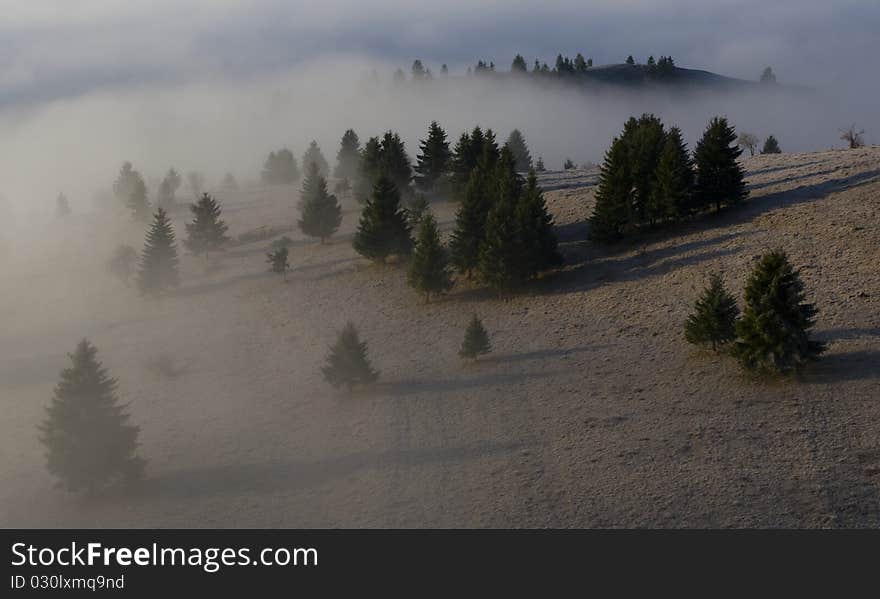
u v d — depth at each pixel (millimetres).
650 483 24266
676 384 32812
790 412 28500
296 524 24000
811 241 46125
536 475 25703
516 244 49719
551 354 38906
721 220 54406
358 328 47688
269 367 42219
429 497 24969
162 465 30109
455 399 34188
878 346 32531
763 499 22672
